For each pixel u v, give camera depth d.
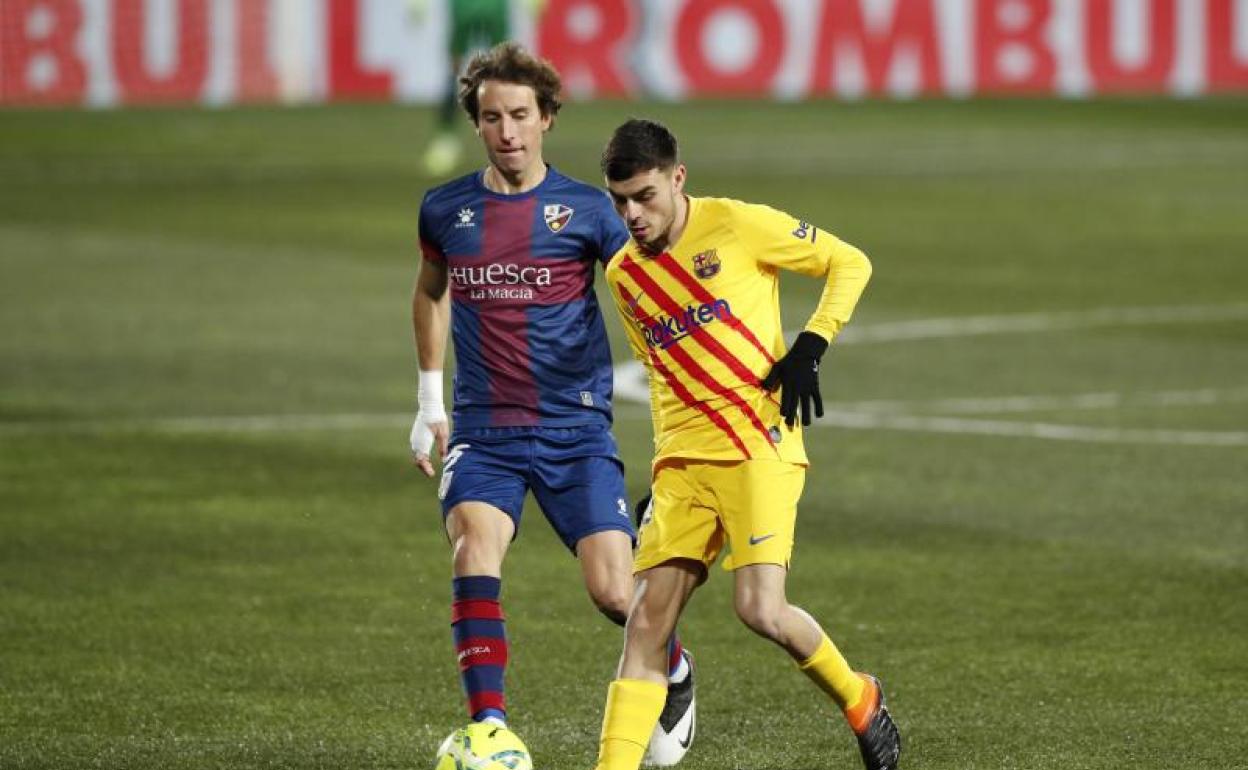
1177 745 22.08
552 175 22.09
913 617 27.80
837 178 90.50
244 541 32.38
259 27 117.81
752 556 20.11
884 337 53.28
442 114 93.69
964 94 126.25
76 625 27.52
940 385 46.53
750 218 20.48
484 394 21.95
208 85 117.25
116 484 36.53
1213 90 127.81
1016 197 84.94
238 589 29.44
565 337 21.89
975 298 60.06
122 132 105.81
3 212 79.12
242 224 75.94
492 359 21.89
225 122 111.06
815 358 20.14
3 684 24.72
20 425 41.94
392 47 119.19
